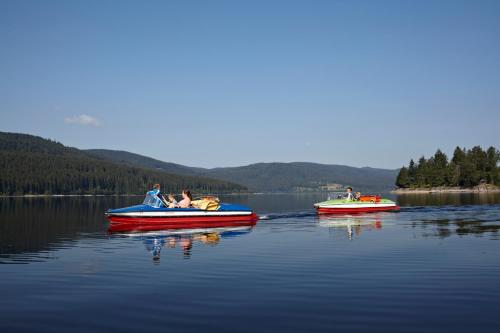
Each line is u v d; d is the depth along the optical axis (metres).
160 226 26.45
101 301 9.33
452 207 43.59
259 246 17.28
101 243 18.70
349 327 7.58
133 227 26.05
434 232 21.64
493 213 35.12
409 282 10.79
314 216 34.41
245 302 9.14
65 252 16.16
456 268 12.45
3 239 20.38
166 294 9.83
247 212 29.17
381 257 14.40
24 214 41.56
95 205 69.50
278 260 13.96
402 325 7.66
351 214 35.84
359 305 8.88
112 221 26.36
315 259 14.11
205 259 14.27
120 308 8.81
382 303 8.99
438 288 10.18
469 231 21.89
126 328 7.64
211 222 27.84
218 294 9.77
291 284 10.66
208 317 8.19
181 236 21.28
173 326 7.72
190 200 28.94
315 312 8.44
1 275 12.03
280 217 33.50
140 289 10.30
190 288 10.34
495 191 136.25
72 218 35.31
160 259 14.38
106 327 7.71
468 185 145.88
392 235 20.58
